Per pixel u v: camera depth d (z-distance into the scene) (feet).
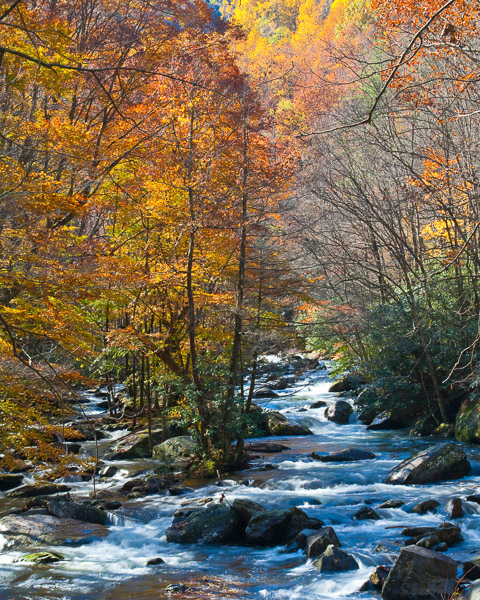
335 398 94.07
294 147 63.77
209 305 55.88
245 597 26.03
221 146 52.75
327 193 78.18
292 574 28.63
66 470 39.01
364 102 87.20
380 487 43.80
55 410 40.91
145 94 60.13
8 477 51.26
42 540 35.29
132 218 64.69
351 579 26.86
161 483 48.93
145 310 55.83
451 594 23.17
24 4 43.14
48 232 37.76
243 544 34.47
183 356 65.82
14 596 26.99
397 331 72.43
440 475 45.39
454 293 70.69
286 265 62.75
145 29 59.47
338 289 88.17
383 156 81.71
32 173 39.83
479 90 55.11
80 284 34.22
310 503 40.14
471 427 61.52
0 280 33.96
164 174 51.98
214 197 53.62
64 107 63.26
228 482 48.88
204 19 58.23
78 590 27.61
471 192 56.18
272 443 65.51
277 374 102.01
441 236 76.07
